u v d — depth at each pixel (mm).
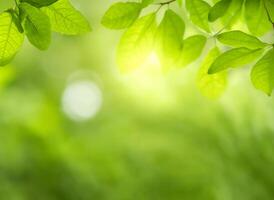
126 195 5875
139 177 5840
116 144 6137
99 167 6074
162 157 5609
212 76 2662
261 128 4754
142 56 2529
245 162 4730
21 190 6203
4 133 6355
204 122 5117
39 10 2283
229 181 4793
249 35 2354
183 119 5379
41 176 6223
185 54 2572
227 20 2512
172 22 2480
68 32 2402
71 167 6203
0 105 6562
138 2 2404
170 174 5523
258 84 2428
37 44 2352
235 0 2451
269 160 4664
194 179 5328
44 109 6590
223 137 4898
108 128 6469
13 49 2393
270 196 4629
